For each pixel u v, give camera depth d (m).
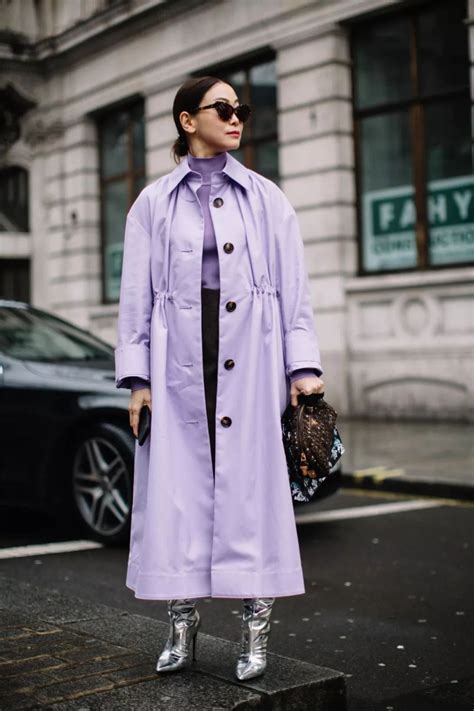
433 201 12.35
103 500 5.98
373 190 13.08
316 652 3.90
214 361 2.94
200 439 2.93
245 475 2.89
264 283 2.99
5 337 6.67
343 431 11.55
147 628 3.45
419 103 12.42
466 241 11.99
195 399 2.92
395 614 4.45
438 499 7.61
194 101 2.99
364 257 13.23
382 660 3.79
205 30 15.12
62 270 18.77
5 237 19.11
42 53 18.62
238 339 2.93
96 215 18.34
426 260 12.44
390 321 12.66
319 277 13.32
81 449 6.11
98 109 17.83
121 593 4.80
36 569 5.35
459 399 11.89
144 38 16.47
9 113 19.25
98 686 2.85
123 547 5.95
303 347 2.95
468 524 6.54
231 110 2.96
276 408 2.92
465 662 3.75
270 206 3.04
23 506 6.34
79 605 3.80
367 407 12.89
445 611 4.48
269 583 2.87
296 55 13.52
